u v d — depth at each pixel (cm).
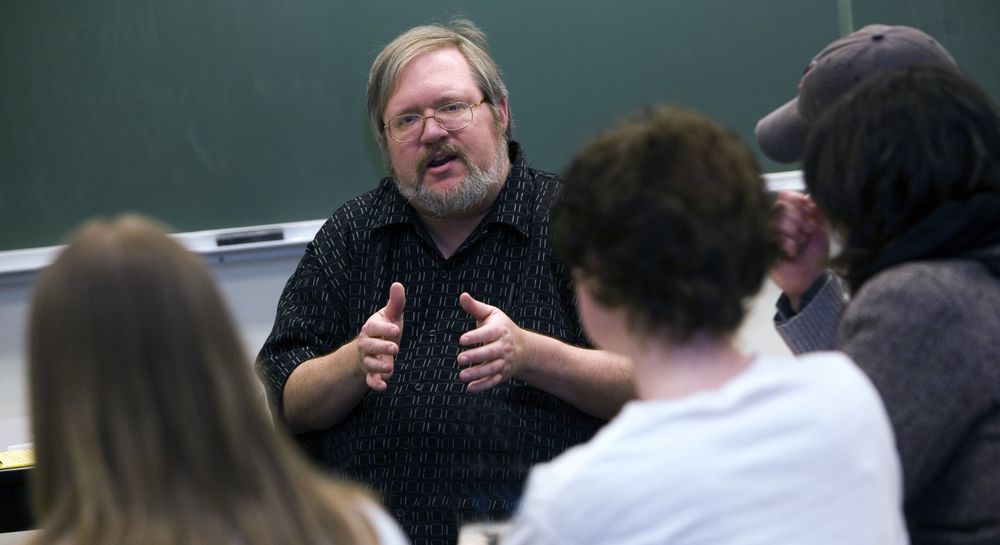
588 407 426
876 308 238
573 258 203
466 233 466
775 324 320
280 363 457
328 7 612
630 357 203
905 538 202
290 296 475
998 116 252
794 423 183
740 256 191
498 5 614
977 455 230
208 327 165
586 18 619
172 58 611
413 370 439
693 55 624
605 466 179
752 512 176
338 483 187
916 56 301
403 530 426
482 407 427
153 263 163
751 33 624
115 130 612
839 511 181
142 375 159
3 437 614
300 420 450
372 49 614
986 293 232
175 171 616
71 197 613
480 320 403
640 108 215
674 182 190
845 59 305
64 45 608
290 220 622
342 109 617
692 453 178
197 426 161
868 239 254
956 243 240
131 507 157
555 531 179
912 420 229
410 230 466
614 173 196
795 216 307
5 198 612
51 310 160
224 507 161
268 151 618
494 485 422
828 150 259
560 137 622
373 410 437
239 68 614
